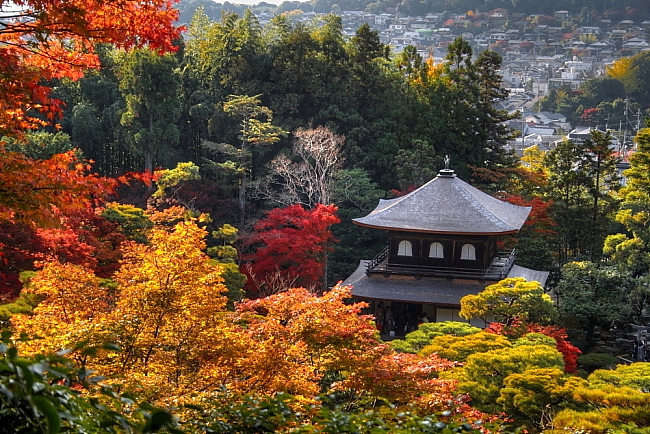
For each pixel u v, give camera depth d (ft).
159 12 37.42
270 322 53.06
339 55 223.92
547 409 70.64
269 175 188.03
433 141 215.10
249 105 196.54
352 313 55.62
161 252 47.93
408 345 95.86
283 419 24.38
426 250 144.56
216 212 180.75
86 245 90.38
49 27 35.58
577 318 146.72
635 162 192.54
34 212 35.29
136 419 24.56
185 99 214.48
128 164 205.05
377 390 52.37
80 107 190.90
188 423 24.73
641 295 149.79
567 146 206.80
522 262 181.88
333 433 23.15
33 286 61.93
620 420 61.62
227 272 112.98
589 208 204.23
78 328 43.45
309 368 49.83
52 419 11.89
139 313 46.52
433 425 23.84
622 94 564.71
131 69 182.09
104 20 37.11
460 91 221.87
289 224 180.34
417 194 149.59
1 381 13.05
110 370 43.24
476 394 75.97
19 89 35.35
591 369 127.24
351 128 215.72
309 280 148.15
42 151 145.28
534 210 186.60
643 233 177.68
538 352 79.71
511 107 627.46
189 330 46.83
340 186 189.57
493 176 210.18
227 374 46.60
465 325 102.89
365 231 184.24
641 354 136.87
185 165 165.89
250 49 218.79
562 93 590.96
